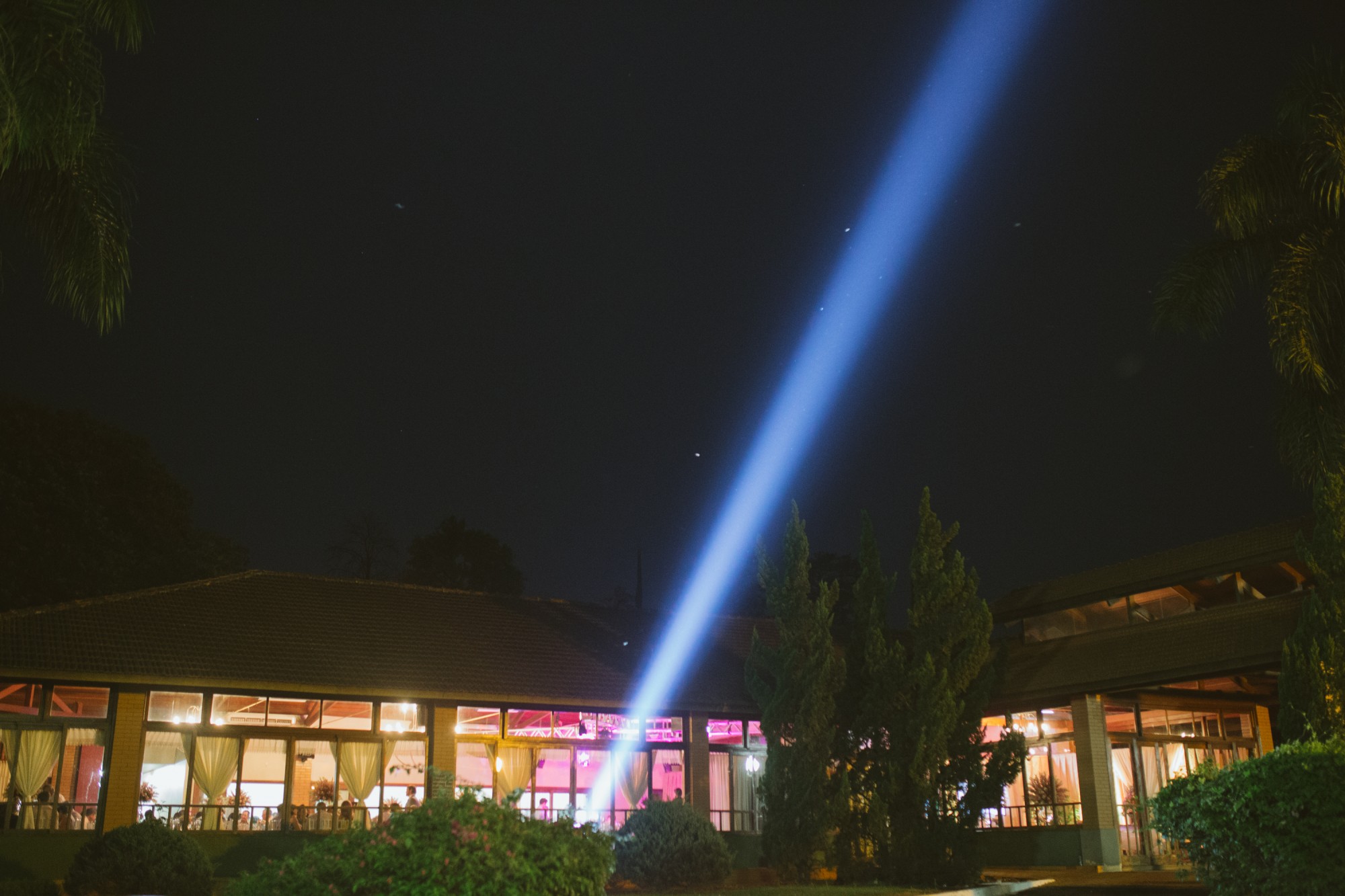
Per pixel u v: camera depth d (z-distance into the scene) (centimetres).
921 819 2194
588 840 1015
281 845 2262
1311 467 1928
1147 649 2616
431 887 863
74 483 3444
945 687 2258
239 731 2314
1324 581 1562
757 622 3519
